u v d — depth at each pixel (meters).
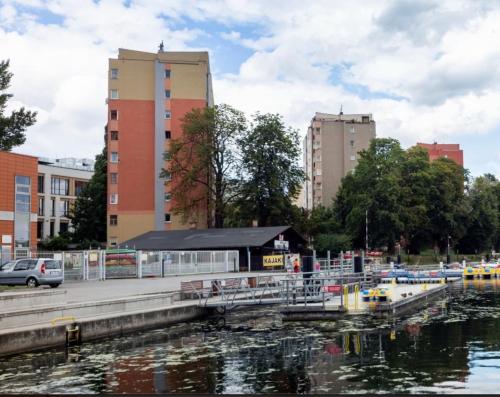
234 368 18.09
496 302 38.09
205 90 81.00
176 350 21.31
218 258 56.84
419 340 23.02
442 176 91.94
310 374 17.17
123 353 20.73
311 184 123.94
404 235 88.75
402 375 16.97
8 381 16.59
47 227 90.56
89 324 23.39
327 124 120.50
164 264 49.75
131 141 78.56
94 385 16.06
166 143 79.06
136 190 78.19
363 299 33.97
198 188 78.38
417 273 58.06
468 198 100.31
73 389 15.66
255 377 16.86
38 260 35.56
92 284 39.59
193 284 34.06
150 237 68.19
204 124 75.56
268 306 37.00
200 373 17.41
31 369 18.08
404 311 33.03
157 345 22.48
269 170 77.62
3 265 36.03
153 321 27.30
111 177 78.12
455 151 143.50
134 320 26.00
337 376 16.91
